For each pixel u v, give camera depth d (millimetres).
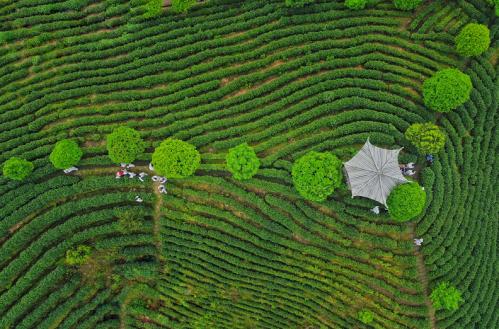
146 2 33531
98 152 30359
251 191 29859
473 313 31469
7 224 30219
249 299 32938
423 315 29859
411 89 30625
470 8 31734
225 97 31281
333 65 30906
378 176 25641
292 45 31719
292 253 30734
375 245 29562
